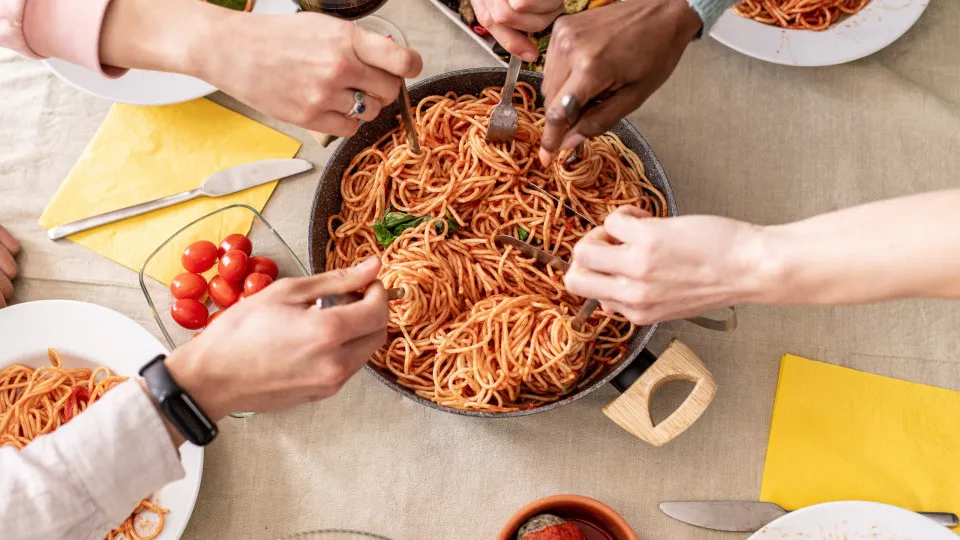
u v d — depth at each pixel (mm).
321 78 812
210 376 754
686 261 742
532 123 956
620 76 798
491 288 933
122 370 926
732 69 1022
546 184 960
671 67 820
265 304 762
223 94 1022
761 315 960
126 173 1000
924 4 975
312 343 747
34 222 992
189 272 952
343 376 769
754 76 1020
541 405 917
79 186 996
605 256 756
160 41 829
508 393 917
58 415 917
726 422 937
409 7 1039
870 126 1006
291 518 922
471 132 949
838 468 918
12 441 915
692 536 911
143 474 759
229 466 932
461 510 923
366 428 940
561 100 789
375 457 935
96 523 758
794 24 1008
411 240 944
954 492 908
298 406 944
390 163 944
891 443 922
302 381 762
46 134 1014
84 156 1003
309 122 844
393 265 920
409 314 907
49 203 995
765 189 996
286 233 991
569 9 961
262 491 927
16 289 977
